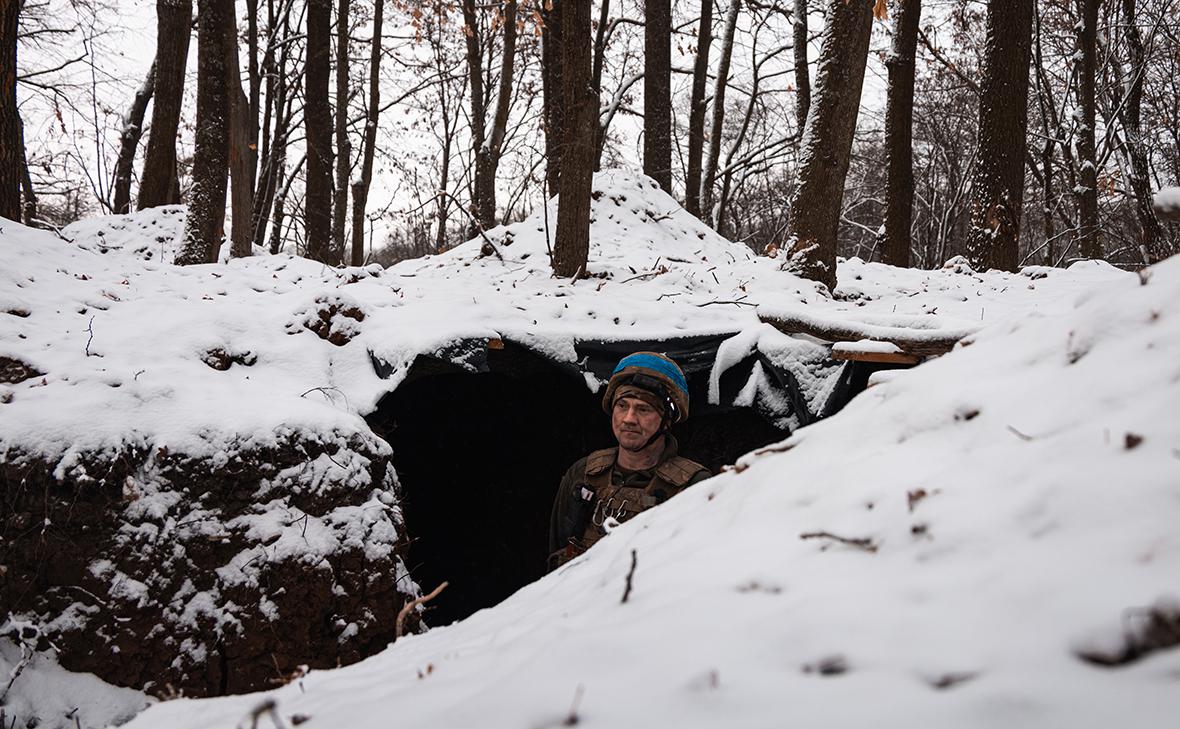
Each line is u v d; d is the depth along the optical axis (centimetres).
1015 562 95
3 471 358
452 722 96
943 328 565
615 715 88
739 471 186
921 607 94
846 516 126
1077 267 998
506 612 181
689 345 612
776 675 88
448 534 750
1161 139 1991
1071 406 124
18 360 416
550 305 645
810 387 595
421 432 734
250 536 385
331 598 386
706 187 1664
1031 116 2117
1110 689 73
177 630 361
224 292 620
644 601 122
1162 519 91
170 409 408
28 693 334
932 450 135
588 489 326
